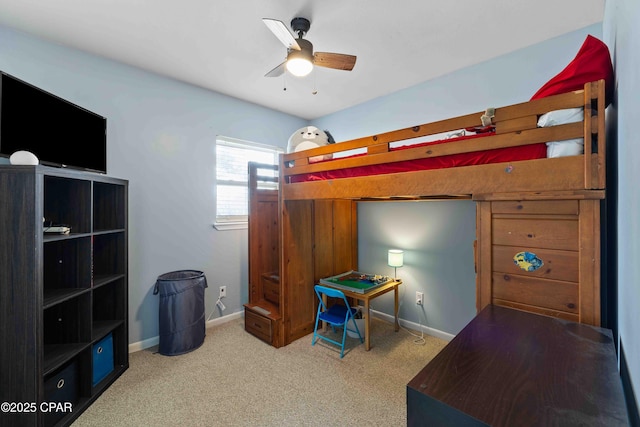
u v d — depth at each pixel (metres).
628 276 0.92
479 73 2.47
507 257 1.49
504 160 1.35
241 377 2.16
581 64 1.21
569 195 1.28
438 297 2.84
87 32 2.02
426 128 1.62
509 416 0.68
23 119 1.62
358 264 3.52
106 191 2.26
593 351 1.00
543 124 1.24
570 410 0.70
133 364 2.34
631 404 0.84
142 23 1.92
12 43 1.97
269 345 2.66
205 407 1.83
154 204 2.67
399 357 2.46
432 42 2.16
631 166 0.86
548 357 0.96
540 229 1.40
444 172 1.51
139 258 2.59
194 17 1.87
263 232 3.20
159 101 2.68
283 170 2.63
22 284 1.48
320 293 2.87
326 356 2.47
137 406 1.84
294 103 3.41
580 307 1.29
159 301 2.56
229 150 3.28
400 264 2.89
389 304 3.25
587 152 1.14
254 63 2.47
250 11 1.81
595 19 1.88
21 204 1.48
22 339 1.48
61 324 1.87
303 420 1.72
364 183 1.89
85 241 1.88
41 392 1.50
